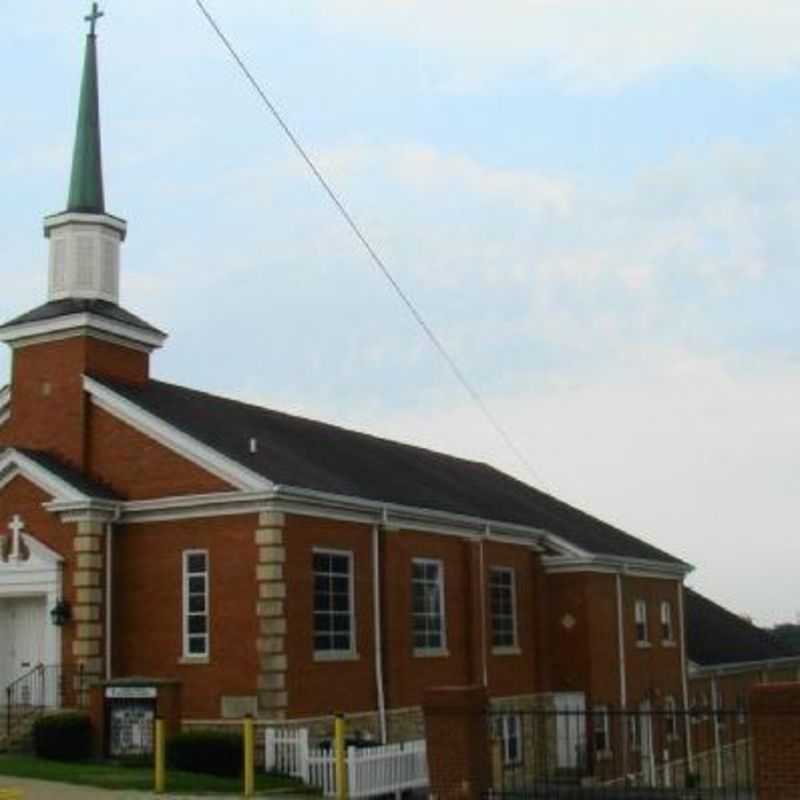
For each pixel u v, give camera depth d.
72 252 33.50
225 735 26.19
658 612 48.28
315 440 38.84
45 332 32.62
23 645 31.11
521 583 40.88
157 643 30.14
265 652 28.73
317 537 30.80
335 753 25.00
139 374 34.06
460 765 19.66
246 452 31.36
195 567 30.06
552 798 27.70
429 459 47.81
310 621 30.11
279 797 23.09
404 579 34.12
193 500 29.97
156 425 30.89
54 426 32.25
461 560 37.34
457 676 36.16
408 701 33.50
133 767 25.77
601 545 45.19
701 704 50.75
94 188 34.03
